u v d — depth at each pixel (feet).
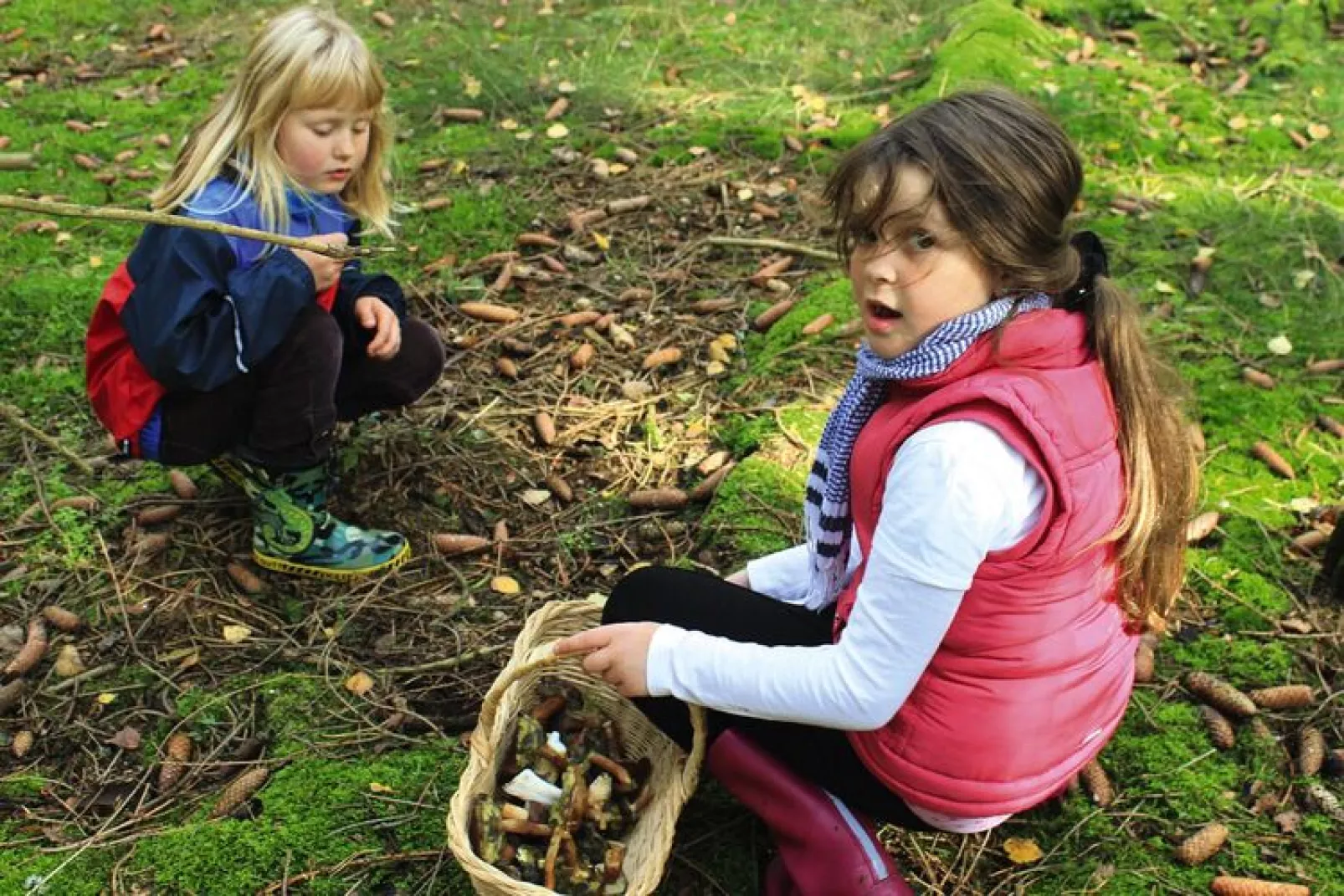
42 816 7.24
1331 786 7.25
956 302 5.06
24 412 10.43
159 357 7.50
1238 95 15.39
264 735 7.72
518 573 9.01
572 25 17.24
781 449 9.87
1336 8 17.42
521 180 13.73
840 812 5.97
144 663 8.21
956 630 5.31
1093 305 5.30
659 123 14.92
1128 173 13.75
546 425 10.15
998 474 4.87
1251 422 10.11
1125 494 5.31
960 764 5.50
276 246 7.62
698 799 7.18
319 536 8.71
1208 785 7.27
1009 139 4.91
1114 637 5.69
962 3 17.33
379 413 10.27
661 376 10.92
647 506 9.49
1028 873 6.82
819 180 13.60
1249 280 11.78
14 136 14.64
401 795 7.25
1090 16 17.31
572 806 6.43
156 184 13.79
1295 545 8.95
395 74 16.11
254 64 7.47
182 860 6.86
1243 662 8.07
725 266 12.34
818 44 16.74
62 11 17.84
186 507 9.39
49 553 9.01
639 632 5.84
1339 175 13.74
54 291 11.78
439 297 11.78
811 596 6.40
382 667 8.21
